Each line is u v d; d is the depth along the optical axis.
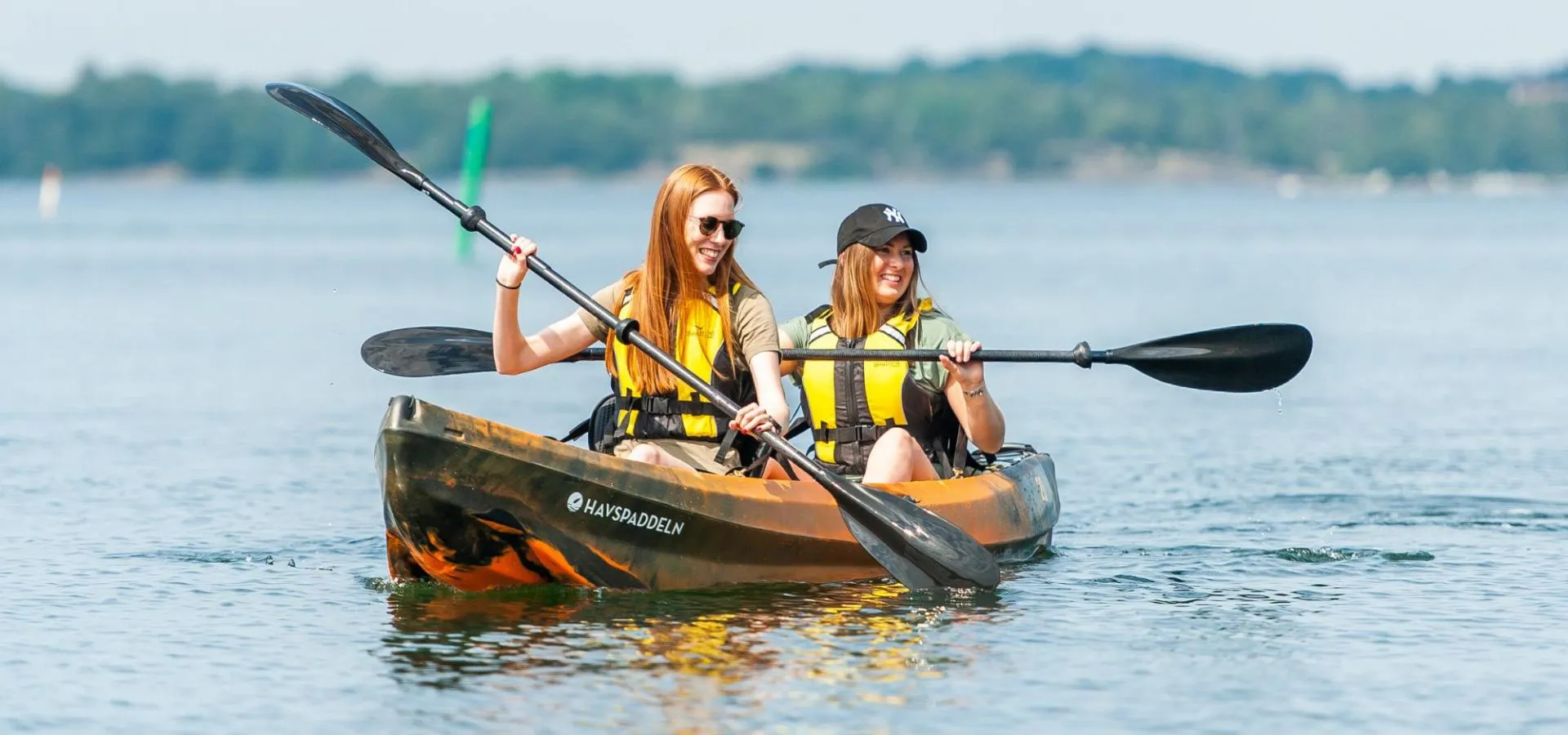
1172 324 77.75
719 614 24.17
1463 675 21.44
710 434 26.47
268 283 108.75
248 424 46.84
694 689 20.55
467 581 25.05
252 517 32.72
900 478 27.61
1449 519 32.88
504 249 26.16
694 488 25.17
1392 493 35.97
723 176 26.09
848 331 28.92
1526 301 94.44
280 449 42.12
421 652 22.25
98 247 161.88
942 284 109.81
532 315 81.25
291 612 24.59
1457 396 53.44
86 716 19.91
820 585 26.36
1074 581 27.14
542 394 53.97
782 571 26.27
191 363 63.44
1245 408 51.44
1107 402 53.12
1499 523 32.38
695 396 26.31
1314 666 21.83
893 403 28.72
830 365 28.77
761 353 25.95
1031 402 53.19
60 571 27.50
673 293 26.27
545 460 23.98
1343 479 38.00
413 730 19.17
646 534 24.94
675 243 25.97
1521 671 21.58
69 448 41.72
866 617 24.20
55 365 62.06
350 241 181.12
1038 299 95.31
